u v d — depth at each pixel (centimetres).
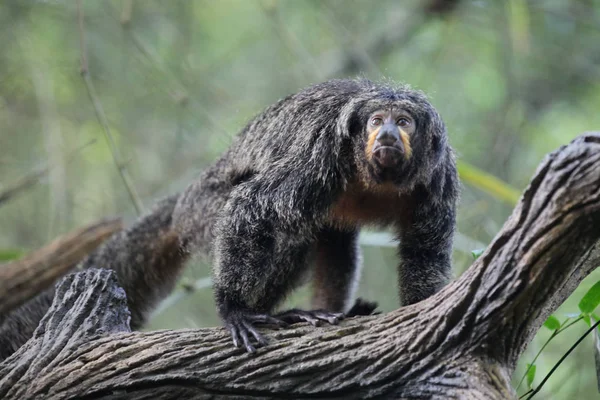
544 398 1155
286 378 758
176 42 1970
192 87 1903
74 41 1956
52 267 1305
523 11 1733
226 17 2148
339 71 2042
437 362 713
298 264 993
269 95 1986
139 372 790
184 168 1883
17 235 1908
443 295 720
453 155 991
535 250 645
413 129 911
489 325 687
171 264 1220
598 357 788
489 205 1670
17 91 1934
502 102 1909
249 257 930
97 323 869
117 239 1221
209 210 1103
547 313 699
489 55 2020
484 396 671
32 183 1559
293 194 933
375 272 1694
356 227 1021
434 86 1983
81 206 1919
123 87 1975
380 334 747
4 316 1267
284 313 853
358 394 742
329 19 1908
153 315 1236
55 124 1802
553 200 628
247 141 1065
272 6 1800
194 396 782
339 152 939
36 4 1962
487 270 676
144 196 1881
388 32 2083
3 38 1939
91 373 806
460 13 2041
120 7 2027
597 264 684
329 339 764
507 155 1775
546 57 1961
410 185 919
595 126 1922
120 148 1952
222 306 920
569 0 1961
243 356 777
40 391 814
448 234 966
